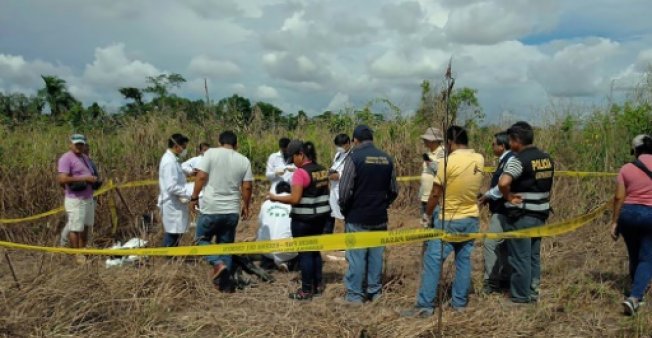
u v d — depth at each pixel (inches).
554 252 273.0
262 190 424.2
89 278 199.6
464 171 195.8
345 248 191.9
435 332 179.2
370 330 178.5
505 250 230.7
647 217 193.3
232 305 211.2
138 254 189.9
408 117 446.0
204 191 235.1
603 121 391.2
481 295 217.9
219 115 461.4
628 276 232.1
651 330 180.2
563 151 387.5
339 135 305.6
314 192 221.3
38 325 176.1
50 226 321.1
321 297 222.2
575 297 209.0
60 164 266.4
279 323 189.6
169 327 186.2
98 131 412.2
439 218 203.5
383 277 240.1
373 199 212.7
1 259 269.3
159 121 425.7
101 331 177.9
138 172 375.2
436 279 196.9
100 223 333.4
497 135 243.3
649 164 198.1
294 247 193.6
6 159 346.0
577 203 335.9
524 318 189.0
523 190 205.5
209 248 192.2
